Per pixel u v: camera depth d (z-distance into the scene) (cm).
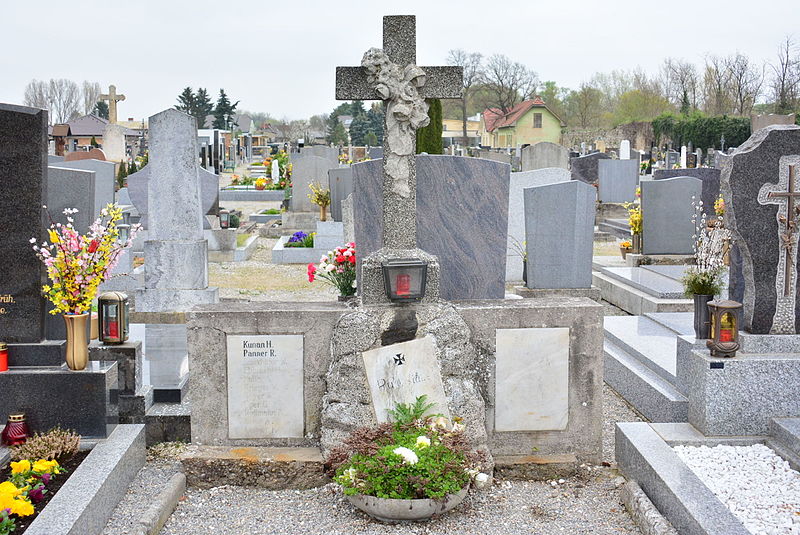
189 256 1157
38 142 616
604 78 8162
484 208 773
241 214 2652
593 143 6056
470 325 639
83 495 514
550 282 1189
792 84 4769
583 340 647
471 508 575
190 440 695
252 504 586
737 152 646
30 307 625
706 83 5975
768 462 587
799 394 629
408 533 536
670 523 525
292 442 646
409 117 627
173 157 1141
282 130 8656
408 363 616
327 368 640
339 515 565
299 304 666
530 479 627
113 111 4700
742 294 671
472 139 9106
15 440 601
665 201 1452
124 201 2373
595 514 567
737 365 625
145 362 826
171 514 569
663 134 4972
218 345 638
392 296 614
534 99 7388
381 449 552
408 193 636
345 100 636
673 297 1169
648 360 827
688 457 596
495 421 648
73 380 614
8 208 618
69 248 623
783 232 645
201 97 8538
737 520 479
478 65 7862
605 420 776
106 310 686
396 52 630
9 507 475
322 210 2086
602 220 2344
